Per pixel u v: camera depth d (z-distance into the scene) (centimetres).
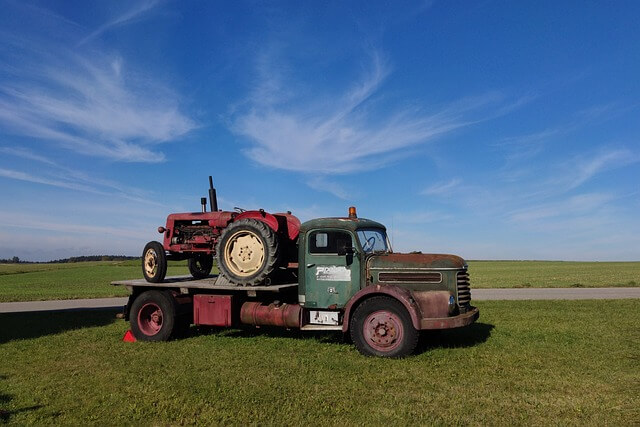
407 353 766
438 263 810
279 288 893
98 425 488
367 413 507
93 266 7069
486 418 489
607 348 817
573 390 579
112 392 596
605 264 6869
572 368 684
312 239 880
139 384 630
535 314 1259
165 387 613
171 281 1069
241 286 934
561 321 1131
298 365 725
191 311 1017
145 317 997
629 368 683
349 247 845
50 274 4956
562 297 1820
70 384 638
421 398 556
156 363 755
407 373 670
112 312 1529
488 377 642
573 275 3631
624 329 1012
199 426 479
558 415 497
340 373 673
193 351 845
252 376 662
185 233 1108
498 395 562
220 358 780
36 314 1493
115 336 1039
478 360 737
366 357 776
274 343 905
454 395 565
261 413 509
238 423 485
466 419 487
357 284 845
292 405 536
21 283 3569
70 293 2502
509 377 641
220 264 952
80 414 518
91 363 764
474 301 1652
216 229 1067
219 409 526
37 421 499
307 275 877
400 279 820
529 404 531
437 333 908
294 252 982
